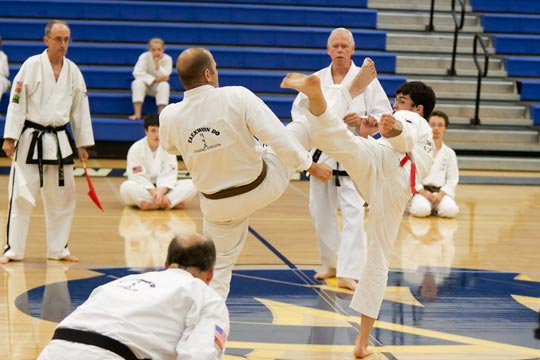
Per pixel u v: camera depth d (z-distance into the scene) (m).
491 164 24.80
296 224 16.81
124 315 6.20
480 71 25.61
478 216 18.36
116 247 14.34
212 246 6.68
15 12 27.97
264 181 8.57
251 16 28.80
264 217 17.50
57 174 13.16
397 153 8.99
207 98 8.38
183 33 27.89
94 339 6.12
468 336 10.02
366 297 9.12
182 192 18.22
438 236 16.11
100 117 25.45
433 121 18.41
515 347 9.64
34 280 12.12
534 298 11.79
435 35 28.83
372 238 9.11
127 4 28.39
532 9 30.31
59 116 12.98
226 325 6.30
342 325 10.35
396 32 29.00
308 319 10.57
